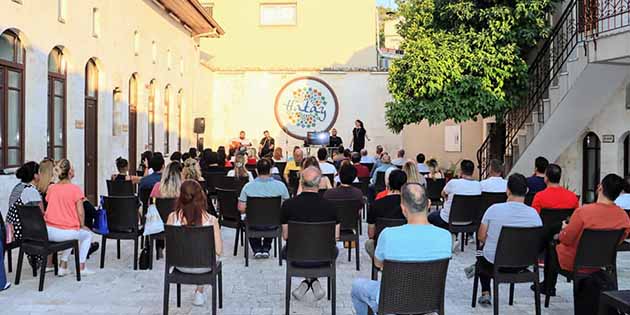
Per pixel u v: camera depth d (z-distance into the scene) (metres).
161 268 7.19
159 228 7.08
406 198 4.14
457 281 6.71
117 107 12.41
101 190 11.54
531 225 5.40
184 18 16.56
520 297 6.11
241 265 7.46
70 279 6.62
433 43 12.84
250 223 7.36
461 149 19.34
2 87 8.19
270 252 8.21
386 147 19.55
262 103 19.72
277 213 7.33
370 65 20.97
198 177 8.50
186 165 8.50
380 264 4.16
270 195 7.49
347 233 7.32
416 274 3.98
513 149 12.75
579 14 11.07
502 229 5.15
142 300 5.89
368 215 6.12
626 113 10.54
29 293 6.06
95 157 11.55
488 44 12.34
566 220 6.36
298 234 5.34
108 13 11.66
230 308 5.67
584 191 12.12
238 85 19.78
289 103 19.66
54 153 9.88
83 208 6.64
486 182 8.00
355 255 8.03
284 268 7.29
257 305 5.78
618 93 10.74
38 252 6.14
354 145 17.03
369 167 13.78
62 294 6.04
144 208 8.19
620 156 10.87
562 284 6.64
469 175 7.83
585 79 10.33
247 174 9.47
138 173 10.83
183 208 5.40
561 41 12.22
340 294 6.19
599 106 11.17
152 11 14.48
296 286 6.49
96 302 5.80
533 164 12.26
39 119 8.95
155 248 7.84
